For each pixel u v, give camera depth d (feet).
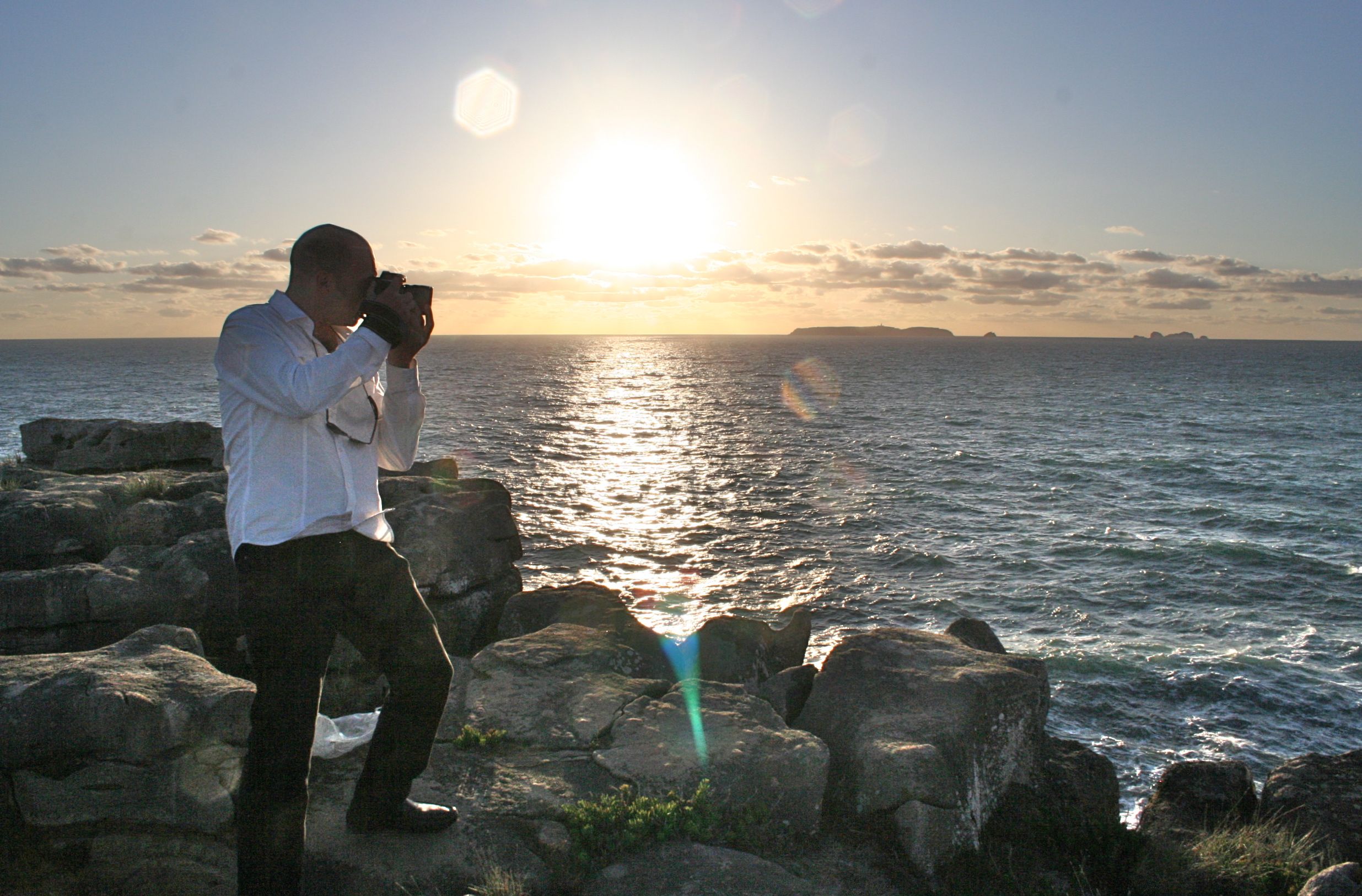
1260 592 77.56
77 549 17.97
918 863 10.96
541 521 103.04
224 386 8.01
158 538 18.76
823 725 13.12
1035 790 13.48
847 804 11.81
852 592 76.48
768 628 16.89
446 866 9.59
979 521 105.60
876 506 114.11
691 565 84.28
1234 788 15.74
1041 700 14.15
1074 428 218.38
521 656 14.42
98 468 27.71
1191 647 63.41
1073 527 102.99
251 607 7.82
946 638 15.64
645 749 11.85
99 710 9.68
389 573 8.73
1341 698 55.06
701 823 10.77
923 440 191.62
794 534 97.66
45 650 14.39
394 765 9.57
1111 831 12.34
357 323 8.74
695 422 229.04
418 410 9.25
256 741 8.03
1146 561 87.45
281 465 7.85
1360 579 81.76
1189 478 140.87
